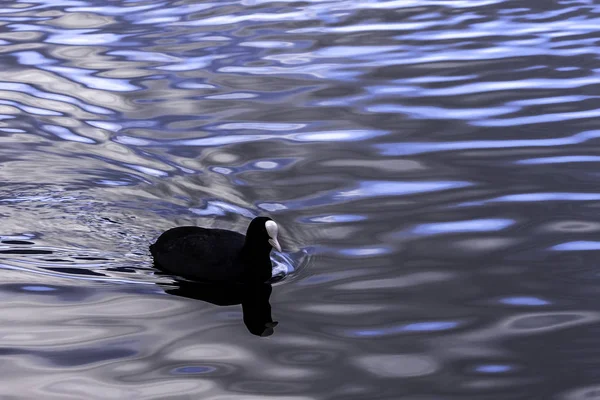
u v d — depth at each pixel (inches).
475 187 611.8
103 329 450.3
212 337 444.1
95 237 550.0
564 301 474.9
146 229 560.7
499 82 799.1
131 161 661.9
